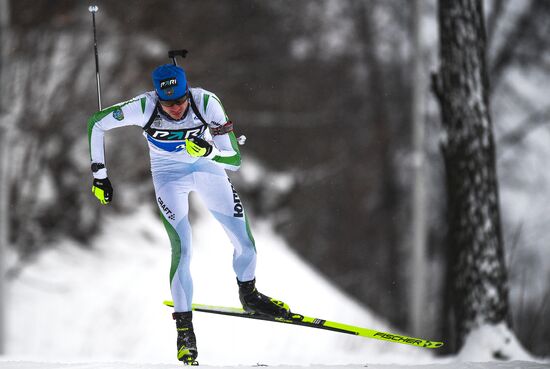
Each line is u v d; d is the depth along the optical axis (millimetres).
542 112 90750
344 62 89312
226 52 78938
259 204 77438
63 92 60438
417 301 71812
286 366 21875
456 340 40781
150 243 61812
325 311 60438
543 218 88500
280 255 66938
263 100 85188
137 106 21359
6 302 51219
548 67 91438
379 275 87938
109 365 21281
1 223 51156
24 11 59969
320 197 86875
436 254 85062
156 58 69750
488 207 40094
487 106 40188
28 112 59125
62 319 52969
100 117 21578
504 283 40250
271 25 86125
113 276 57031
